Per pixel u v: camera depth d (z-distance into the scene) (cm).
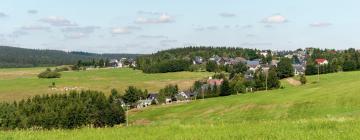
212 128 1800
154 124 2112
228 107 9825
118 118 11075
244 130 1677
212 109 10019
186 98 15675
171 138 1548
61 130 1942
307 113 7631
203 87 16200
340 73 15825
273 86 14775
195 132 1686
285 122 1909
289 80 16275
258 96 10412
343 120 1856
